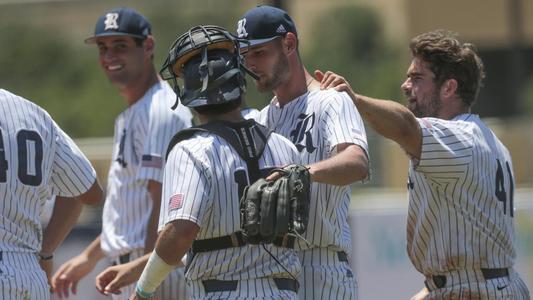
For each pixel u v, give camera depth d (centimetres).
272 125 1548
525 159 3391
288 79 1518
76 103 8119
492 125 3516
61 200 1702
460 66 1584
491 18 5588
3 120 1428
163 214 1296
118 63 1981
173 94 1967
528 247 2834
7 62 8369
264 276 1306
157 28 7769
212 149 1297
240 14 7794
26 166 1435
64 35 8406
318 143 1483
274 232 1238
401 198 3000
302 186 1251
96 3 8131
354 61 8775
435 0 5672
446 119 1598
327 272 1502
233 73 1309
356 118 1455
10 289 1377
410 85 1616
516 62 5472
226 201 1294
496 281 1549
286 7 3266
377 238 2822
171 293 1886
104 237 1962
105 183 3294
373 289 2809
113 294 1797
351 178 1355
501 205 1562
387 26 8912
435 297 1575
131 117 1944
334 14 8975
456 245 1537
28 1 8038
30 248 1439
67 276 2034
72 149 1528
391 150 3075
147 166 1891
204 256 1309
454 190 1528
